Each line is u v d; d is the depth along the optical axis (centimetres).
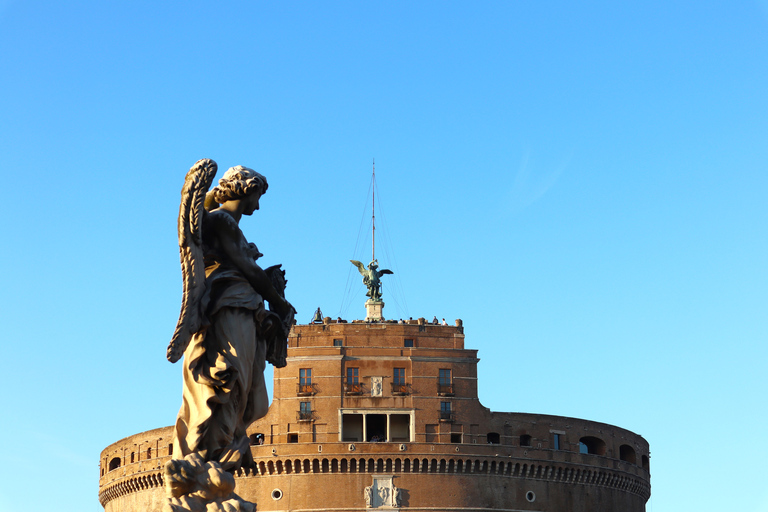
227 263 1008
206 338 986
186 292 941
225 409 984
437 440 11706
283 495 11500
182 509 922
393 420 11931
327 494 11456
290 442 11606
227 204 1054
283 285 1088
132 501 12581
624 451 13025
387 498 11475
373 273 12731
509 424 12050
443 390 11862
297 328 11888
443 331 12081
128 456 12744
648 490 13488
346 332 11875
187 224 940
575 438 12356
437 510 11512
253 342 1010
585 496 12294
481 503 11681
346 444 11531
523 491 11925
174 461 934
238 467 1005
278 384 11781
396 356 11869
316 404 11656
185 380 986
